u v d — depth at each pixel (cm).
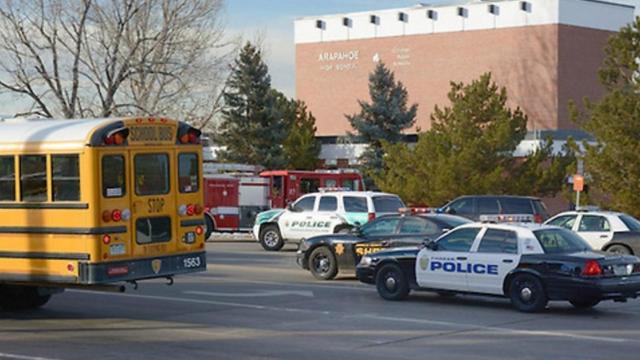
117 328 1444
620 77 3541
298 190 3934
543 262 1582
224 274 2277
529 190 4091
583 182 3456
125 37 3978
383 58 6994
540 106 6259
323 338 1343
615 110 3394
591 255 1577
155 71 4019
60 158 1389
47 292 1652
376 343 1299
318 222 2903
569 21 6275
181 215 1488
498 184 3966
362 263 1828
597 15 6406
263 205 3884
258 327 1451
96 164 1365
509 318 1546
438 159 4069
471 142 4012
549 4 6225
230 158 5538
